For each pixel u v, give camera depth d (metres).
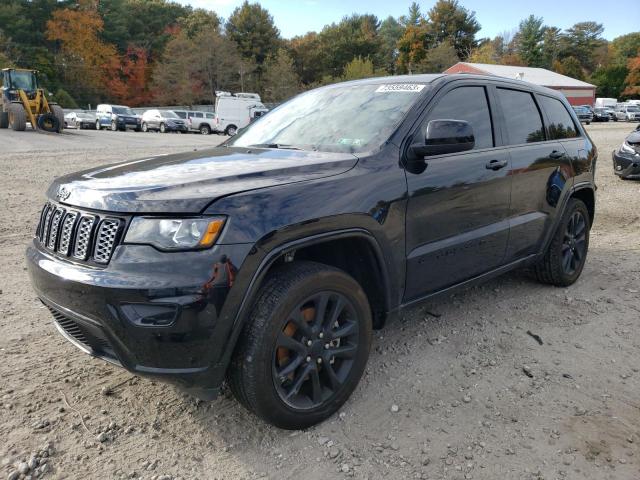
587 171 4.79
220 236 2.25
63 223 2.58
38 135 24.70
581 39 91.69
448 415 2.82
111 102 68.56
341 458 2.49
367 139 3.11
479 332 3.81
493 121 3.78
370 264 2.89
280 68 64.56
